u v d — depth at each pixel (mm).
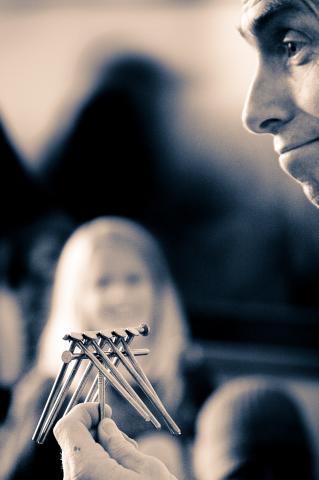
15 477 2236
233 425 2197
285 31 978
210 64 3668
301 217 3637
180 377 2508
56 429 973
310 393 3619
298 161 1003
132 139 3725
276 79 995
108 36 3740
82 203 3723
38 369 2604
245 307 3674
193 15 3678
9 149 3680
